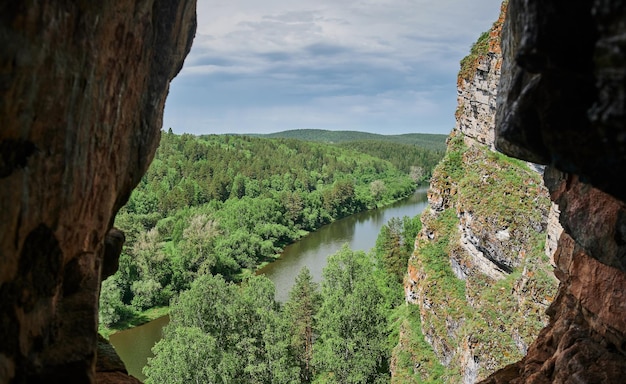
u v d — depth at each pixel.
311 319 60.09
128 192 13.77
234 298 51.47
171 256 86.50
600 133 6.97
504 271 42.53
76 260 10.50
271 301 56.94
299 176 164.12
